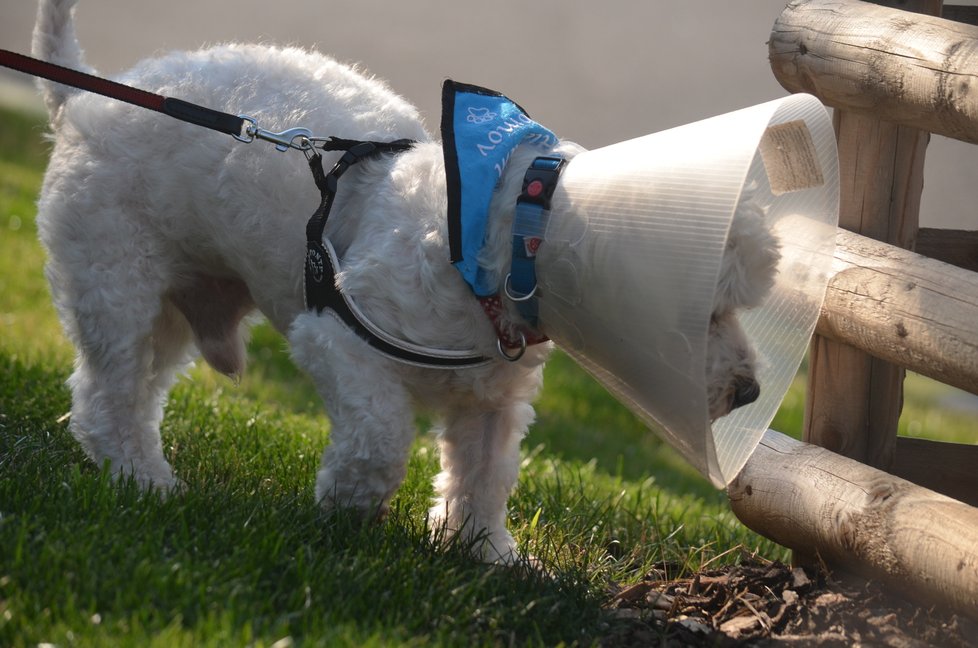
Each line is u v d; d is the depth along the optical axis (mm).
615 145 3732
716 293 3416
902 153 4297
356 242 4086
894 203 4344
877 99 4066
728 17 29781
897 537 3809
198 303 5004
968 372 3586
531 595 3961
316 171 4191
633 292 3365
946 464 4492
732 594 4309
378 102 4535
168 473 5039
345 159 4172
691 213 3271
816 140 3773
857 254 4227
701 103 21750
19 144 16641
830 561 4297
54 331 8828
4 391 6098
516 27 28562
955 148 18250
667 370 3367
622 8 30891
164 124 4535
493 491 4562
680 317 3258
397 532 4344
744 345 3592
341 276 4023
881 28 4066
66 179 4723
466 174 3725
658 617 4066
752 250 3422
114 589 3305
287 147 4215
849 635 3855
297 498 4562
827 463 4297
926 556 3678
